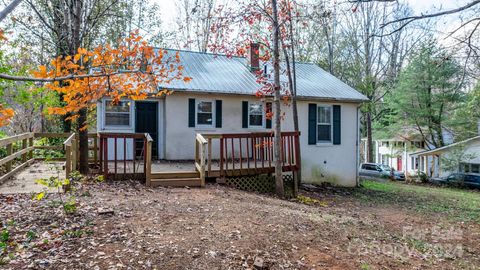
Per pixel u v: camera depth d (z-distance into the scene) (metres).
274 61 10.00
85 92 4.78
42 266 3.50
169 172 8.52
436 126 22.81
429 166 23.94
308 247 4.89
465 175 19.55
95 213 5.23
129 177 8.22
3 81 7.60
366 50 24.19
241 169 9.58
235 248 4.43
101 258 3.78
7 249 3.80
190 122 12.00
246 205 6.91
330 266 4.36
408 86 22.36
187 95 11.95
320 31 24.47
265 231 5.25
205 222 5.35
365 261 4.72
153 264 3.78
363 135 32.91
